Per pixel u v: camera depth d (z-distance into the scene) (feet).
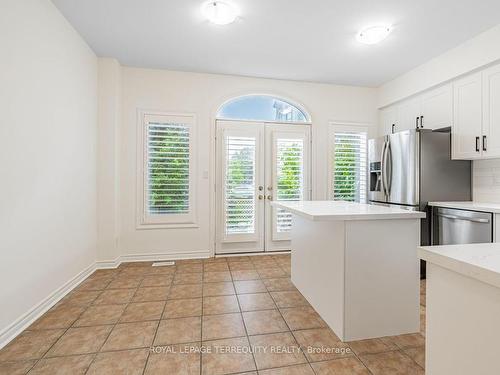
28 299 6.89
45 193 7.59
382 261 6.31
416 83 12.03
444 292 2.91
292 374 5.16
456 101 10.43
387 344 6.08
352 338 6.19
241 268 11.34
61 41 8.38
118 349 5.90
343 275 6.13
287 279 10.09
